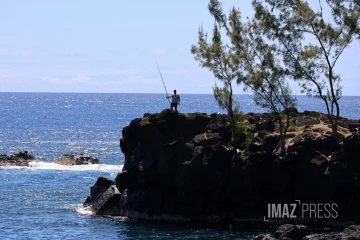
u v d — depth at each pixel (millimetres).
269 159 54031
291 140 55594
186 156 55750
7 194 70062
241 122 57938
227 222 55688
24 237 50656
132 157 58344
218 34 61562
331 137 54438
